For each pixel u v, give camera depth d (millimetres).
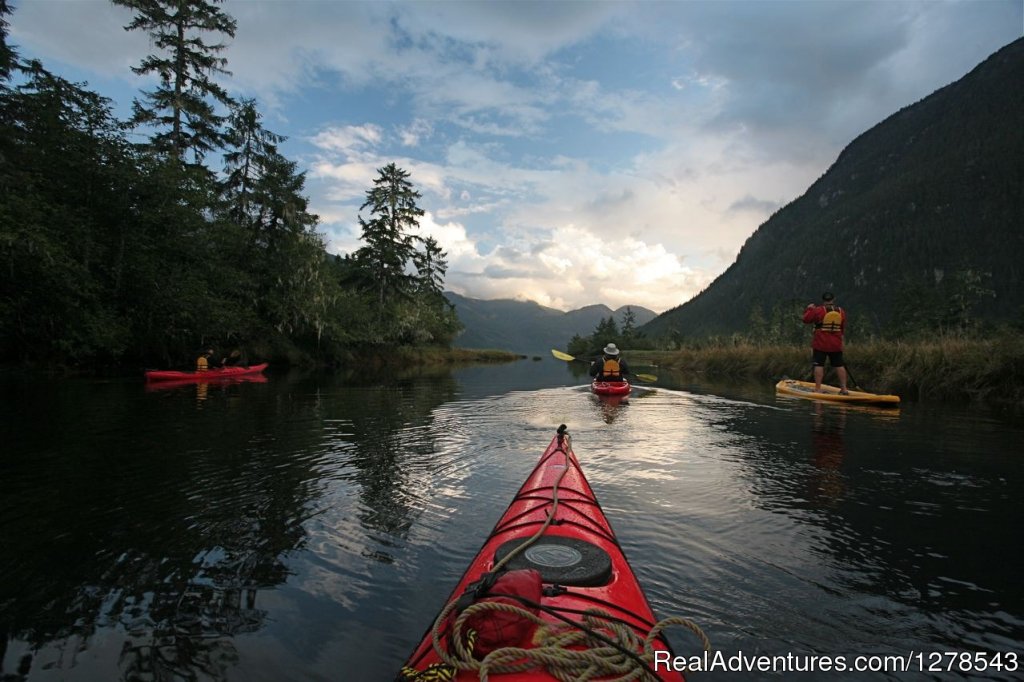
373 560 3561
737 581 3275
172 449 6797
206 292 21172
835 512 4453
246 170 27172
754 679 2404
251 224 27328
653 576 3330
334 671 2439
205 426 8492
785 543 3832
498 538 2934
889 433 7801
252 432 8023
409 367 33219
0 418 8977
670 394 13695
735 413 10039
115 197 19453
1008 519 4293
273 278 27141
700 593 3137
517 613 1830
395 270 40375
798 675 2441
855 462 6105
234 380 18219
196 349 22984
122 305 19797
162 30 24297
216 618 2865
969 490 5035
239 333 24141
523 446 7078
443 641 1993
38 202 16234
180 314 20297
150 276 19750
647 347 80750
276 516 4383
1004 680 2418
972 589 3201
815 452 6629
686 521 4246
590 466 5973
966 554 3666
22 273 15750
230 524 4207
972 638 2732
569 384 18094
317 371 25766
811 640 2701
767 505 4621
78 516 4379
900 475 5555
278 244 27625
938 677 2438
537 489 3664
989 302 175625
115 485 5215
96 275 18953
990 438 7355
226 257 25250
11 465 5957
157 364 21781
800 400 12148
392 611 2941
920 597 3109
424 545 3809
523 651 1741
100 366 19969
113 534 4004
